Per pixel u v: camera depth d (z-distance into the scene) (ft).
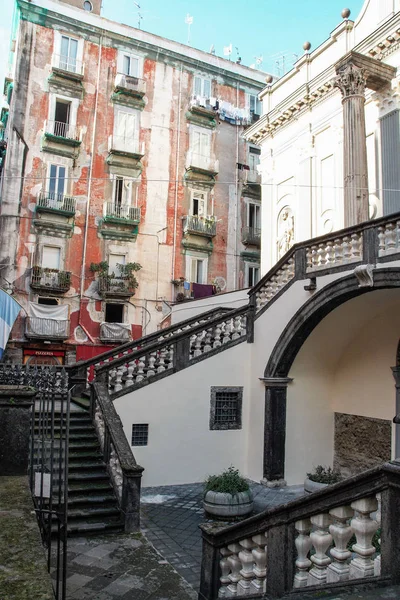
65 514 14.75
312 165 53.57
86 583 20.48
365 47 45.62
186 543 25.45
